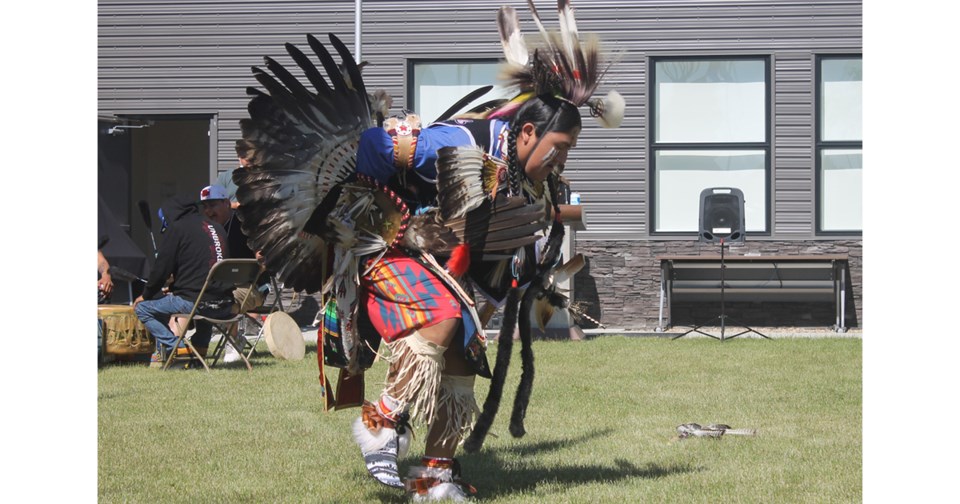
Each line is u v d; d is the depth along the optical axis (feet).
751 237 75.20
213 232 48.65
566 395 37.27
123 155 75.36
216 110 77.00
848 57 75.00
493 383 22.29
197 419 32.37
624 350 54.19
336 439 29.04
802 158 75.10
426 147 21.25
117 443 28.37
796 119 75.00
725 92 75.77
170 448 27.71
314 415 33.22
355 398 23.36
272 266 22.49
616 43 75.72
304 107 22.08
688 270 74.74
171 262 47.75
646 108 75.51
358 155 21.62
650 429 30.68
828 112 75.31
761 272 74.08
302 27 76.74
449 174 20.95
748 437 29.12
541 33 22.15
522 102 22.43
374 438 22.07
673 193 76.18
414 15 76.38
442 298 21.13
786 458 26.12
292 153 22.09
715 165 75.87
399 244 21.49
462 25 76.43
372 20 76.64
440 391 21.84
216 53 76.95
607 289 75.66
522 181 22.27
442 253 21.54
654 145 75.97
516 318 22.61
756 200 75.77
